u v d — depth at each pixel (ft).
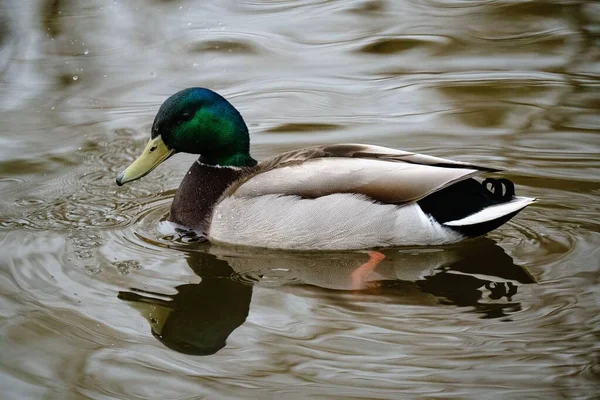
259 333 30.32
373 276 34.32
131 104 50.47
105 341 30.30
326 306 32.04
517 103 48.85
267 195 36.37
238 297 32.94
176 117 38.52
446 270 34.50
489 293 32.48
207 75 53.26
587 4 59.52
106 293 33.30
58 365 28.96
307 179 36.29
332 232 35.88
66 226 38.86
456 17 59.62
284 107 49.52
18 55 55.47
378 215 35.63
